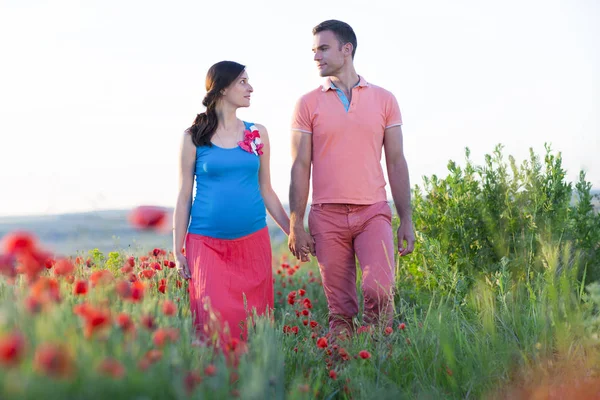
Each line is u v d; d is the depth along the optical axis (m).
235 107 4.55
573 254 5.10
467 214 5.70
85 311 2.26
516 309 4.12
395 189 4.86
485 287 4.54
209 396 2.40
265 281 4.49
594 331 3.59
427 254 5.35
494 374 3.51
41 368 1.78
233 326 4.07
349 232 4.65
